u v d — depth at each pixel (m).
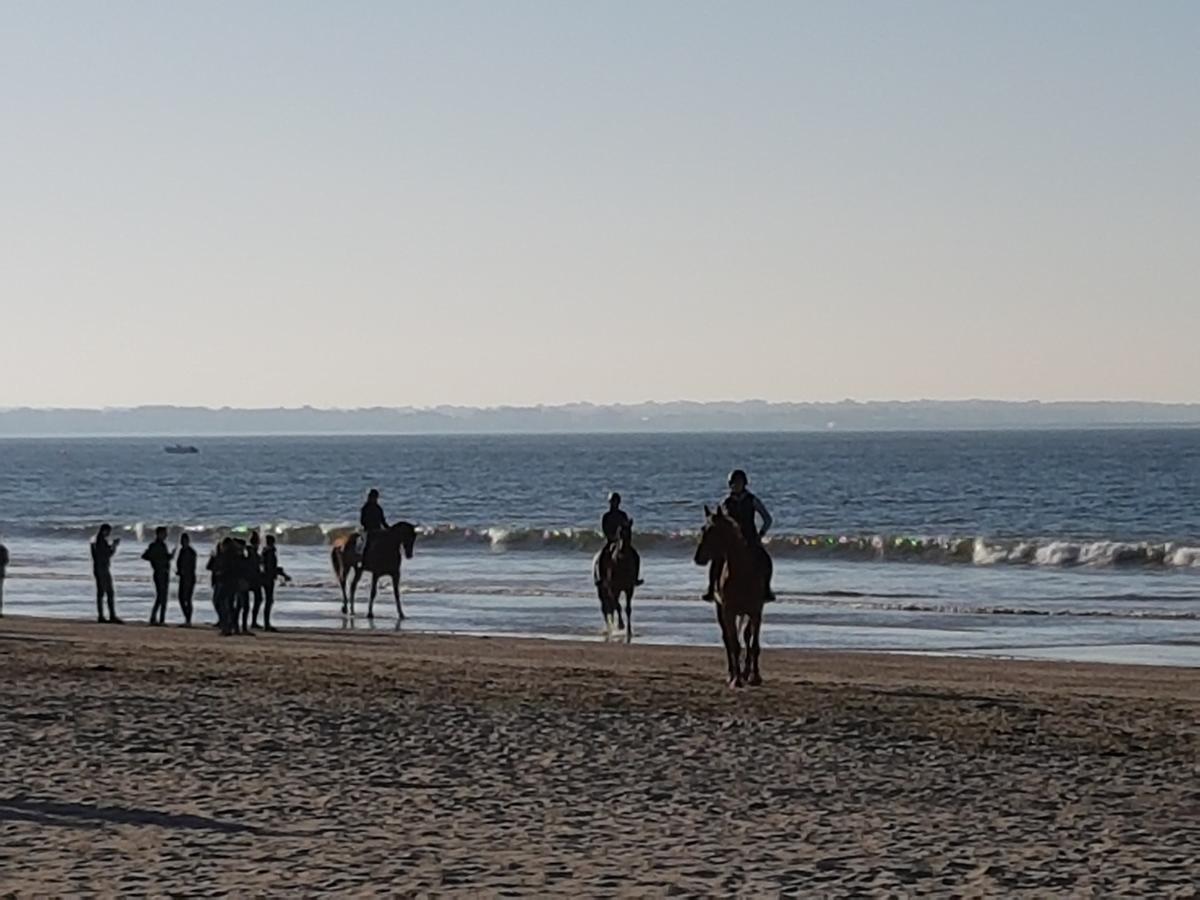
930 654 30.52
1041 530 79.31
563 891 10.45
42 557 62.47
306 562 58.41
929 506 102.94
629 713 19.23
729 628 22.41
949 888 10.56
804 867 11.20
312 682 22.12
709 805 13.66
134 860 11.30
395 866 11.18
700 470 176.00
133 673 23.20
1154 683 24.00
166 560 36.62
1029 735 17.77
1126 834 12.44
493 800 13.82
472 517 97.94
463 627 36.22
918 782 14.84
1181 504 100.88
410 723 18.25
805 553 59.19
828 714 19.31
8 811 13.06
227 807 13.33
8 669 23.67
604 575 34.09
